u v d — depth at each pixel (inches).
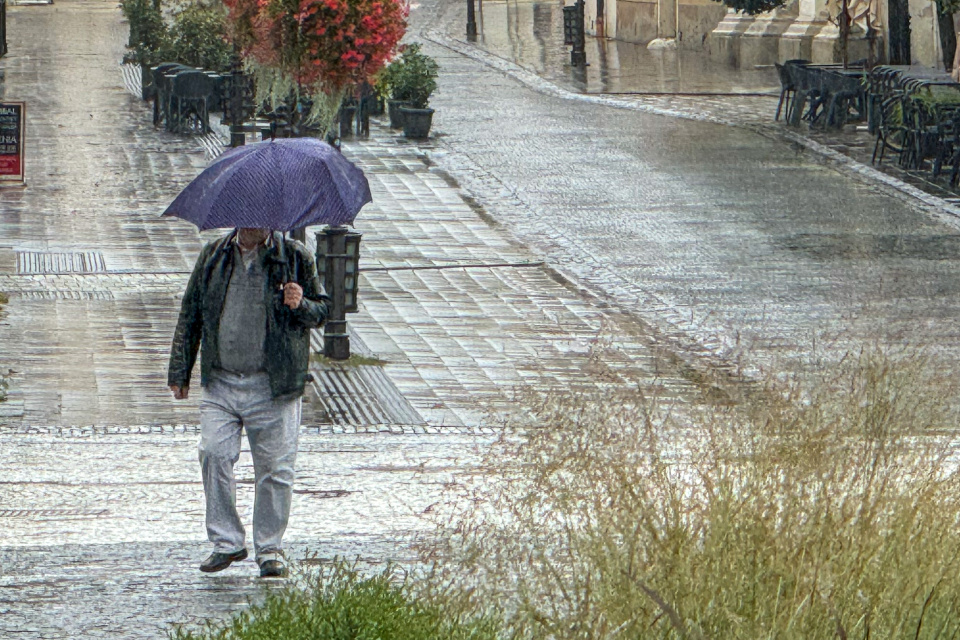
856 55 2935.5
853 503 376.5
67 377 1084.5
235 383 538.6
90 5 4500.5
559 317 1322.6
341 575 422.3
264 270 537.3
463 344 1230.3
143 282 1397.6
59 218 1675.7
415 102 2310.5
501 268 1518.2
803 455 390.9
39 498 717.3
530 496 404.5
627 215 1764.3
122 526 650.8
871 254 1550.2
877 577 362.0
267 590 436.1
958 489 394.9
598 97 2751.0
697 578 361.7
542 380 1107.9
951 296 1365.7
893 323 1224.2
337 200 533.6
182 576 531.8
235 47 2092.8
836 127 2333.9
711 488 385.7
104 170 1961.1
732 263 1523.1
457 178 1994.3
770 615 352.5
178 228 1647.4
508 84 2962.6
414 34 3981.3
